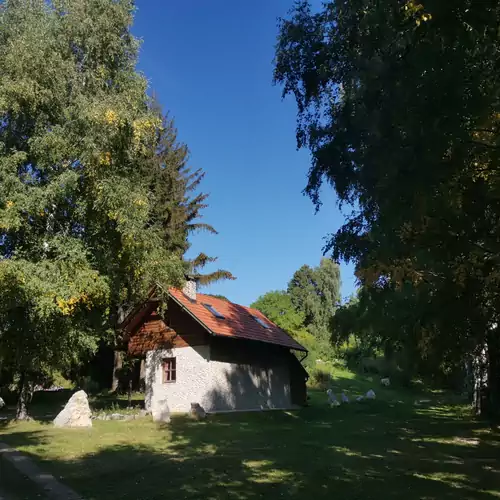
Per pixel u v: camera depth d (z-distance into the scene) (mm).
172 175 32656
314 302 62438
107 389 34656
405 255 5445
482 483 8266
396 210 5441
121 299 20125
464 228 4859
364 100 6965
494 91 4789
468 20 4277
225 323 24562
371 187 6492
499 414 18344
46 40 16031
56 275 14758
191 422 18219
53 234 16328
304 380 31141
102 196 16219
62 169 16359
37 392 31516
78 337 17625
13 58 15312
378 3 5812
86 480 8039
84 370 36312
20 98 15320
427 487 7918
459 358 7656
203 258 35250
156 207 29984
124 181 16781
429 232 4930
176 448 12023
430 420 20594
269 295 53250
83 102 15977
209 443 13102
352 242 15266
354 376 48969
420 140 5039
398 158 5223
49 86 16094
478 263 4859
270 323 31531
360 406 28812
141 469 9125
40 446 11352
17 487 7383
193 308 23406
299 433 15992
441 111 4926
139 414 19516
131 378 33250
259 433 15719
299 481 8336
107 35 17281
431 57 5055
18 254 15562
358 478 8633
